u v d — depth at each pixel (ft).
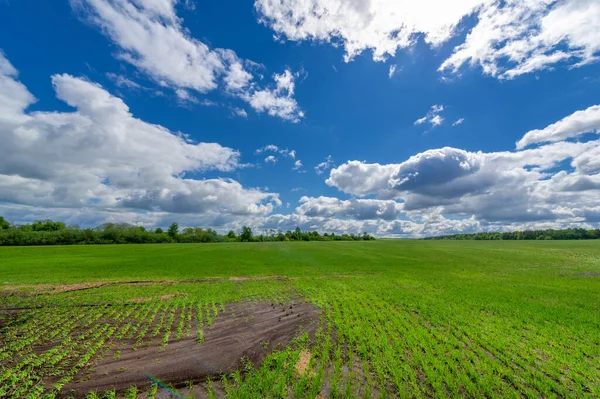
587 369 31.01
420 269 119.85
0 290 72.64
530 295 67.87
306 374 28.78
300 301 60.95
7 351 33.94
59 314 50.26
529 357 33.73
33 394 24.54
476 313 52.16
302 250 233.35
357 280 90.79
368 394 25.29
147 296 65.21
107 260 149.59
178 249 243.19
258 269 119.24
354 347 36.32
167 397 24.86
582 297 65.92
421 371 30.17
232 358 32.45
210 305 57.41
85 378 27.55
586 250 214.07
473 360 33.17
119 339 38.42
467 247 261.85
